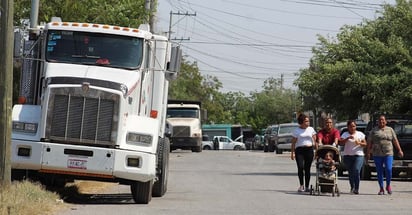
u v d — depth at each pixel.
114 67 26.55
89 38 26.89
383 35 54.28
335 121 73.25
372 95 50.09
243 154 84.88
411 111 49.25
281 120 188.25
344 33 56.69
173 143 83.44
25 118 24.72
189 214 23.11
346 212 24.55
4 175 23.05
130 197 28.67
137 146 24.84
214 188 33.59
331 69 53.41
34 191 23.81
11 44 23.39
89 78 25.06
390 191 32.16
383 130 32.44
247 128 185.62
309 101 68.19
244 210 24.55
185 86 153.00
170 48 28.34
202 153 85.88
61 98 24.61
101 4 39.66
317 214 23.86
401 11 52.19
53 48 26.73
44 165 24.45
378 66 51.06
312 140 31.61
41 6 36.19
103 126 24.61
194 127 83.75
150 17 51.97
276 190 32.81
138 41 27.06
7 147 23.16
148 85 27.58
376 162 32.38
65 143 24.55
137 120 25.25
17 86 36.44
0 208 20.41
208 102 167.75
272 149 97.88
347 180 41.47
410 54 50.31
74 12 36.28
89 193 30.02
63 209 23.25
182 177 41.00
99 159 24.44
